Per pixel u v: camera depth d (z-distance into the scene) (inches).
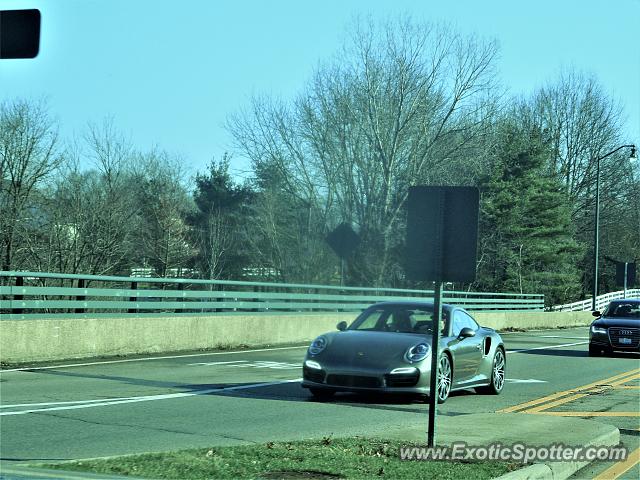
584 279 3654.0
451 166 2444.6
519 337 1579.7
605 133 3489.2
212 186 3225.9
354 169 2378.2
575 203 3459.6
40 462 359.6
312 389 604.4
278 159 2358.5
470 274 391.9
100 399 574.6
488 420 512.4
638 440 489.7
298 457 374.9
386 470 355.3
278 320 1124.5
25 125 2023.9
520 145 2753.4
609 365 998.4
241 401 589.9
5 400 558.3
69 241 2118.6
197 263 2997.0
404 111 2268.7
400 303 665.0
